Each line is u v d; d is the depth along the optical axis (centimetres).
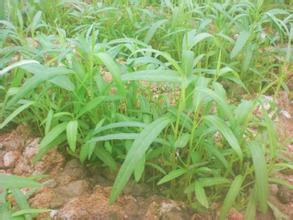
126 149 36
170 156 36
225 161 34
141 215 35
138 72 34
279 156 37
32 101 38
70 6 65
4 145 42
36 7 62
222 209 32
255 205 34
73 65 37
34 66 37
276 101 51
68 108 40
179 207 35
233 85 53
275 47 57
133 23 57
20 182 28
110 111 38
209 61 54
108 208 35
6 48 45
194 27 57
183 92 33
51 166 39
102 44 41
